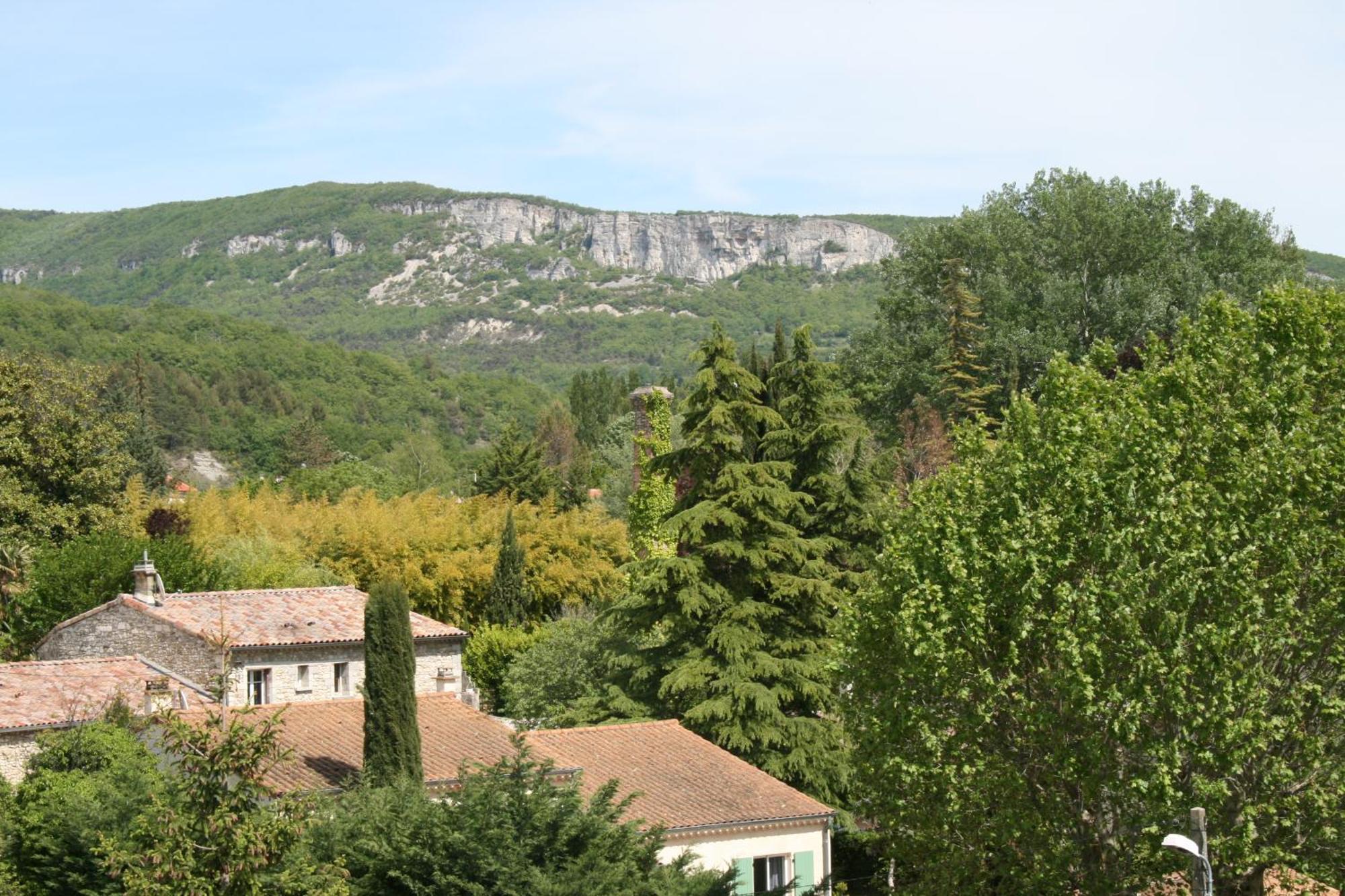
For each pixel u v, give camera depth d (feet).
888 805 100.12
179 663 153.48
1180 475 95.45
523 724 161.79
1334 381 101.24
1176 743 86.43
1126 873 91.61
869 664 102.78
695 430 153.79
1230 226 257.34
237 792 77.46
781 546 149.89
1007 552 94.48
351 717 123.85
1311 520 92.12
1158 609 90.33
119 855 75.92
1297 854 90.38
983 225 268.21
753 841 116.88
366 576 234.79
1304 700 89.86
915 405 243.19
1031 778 94.94
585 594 247.29
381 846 88.74
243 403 605.73
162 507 240.32
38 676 127.44
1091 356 115.55
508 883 85.81
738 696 140.05
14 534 206.28
